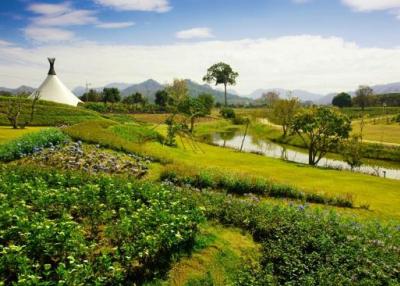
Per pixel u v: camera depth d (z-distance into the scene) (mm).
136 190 15820
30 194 13664
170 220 12117
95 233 12016
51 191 14133
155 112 115125
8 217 11070
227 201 17844
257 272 12367
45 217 11945
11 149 25094
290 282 11547
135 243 10711
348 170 53719
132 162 27312
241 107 196750
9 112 52031
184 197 15711
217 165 38562
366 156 69750
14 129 48156
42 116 62781
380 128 102062
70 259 9609
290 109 90688
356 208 25547
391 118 124125
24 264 8805
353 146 56875
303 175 38969
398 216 25047
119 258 10344
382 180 40594
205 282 11305
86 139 31844
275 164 45750
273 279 11930
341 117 55688
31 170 17625
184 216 12484
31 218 11656
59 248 9984
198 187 23922
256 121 113750
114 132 39219
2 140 35906
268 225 15547
